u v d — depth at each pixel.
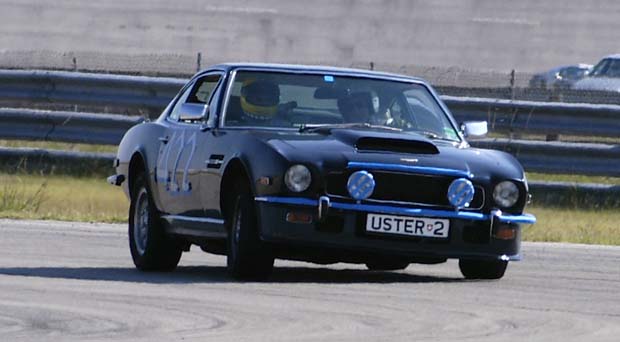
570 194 50.91
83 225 39.81
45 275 26.39
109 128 54.75
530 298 24.28
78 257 31.08
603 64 85.94
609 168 50.62
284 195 25.06
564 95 59.25
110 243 34.81
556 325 20.61
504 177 26.19
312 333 19.12
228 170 26.16
